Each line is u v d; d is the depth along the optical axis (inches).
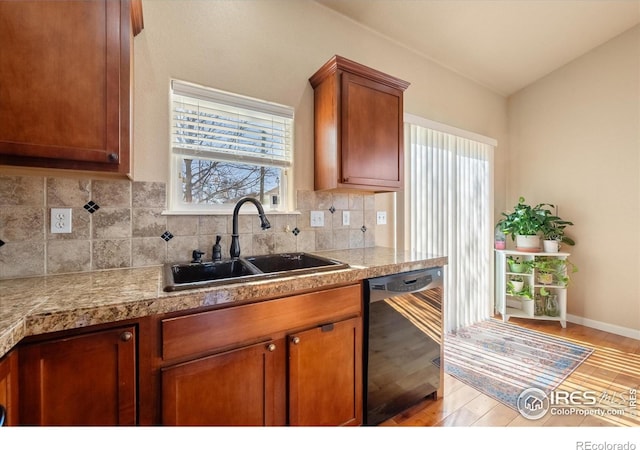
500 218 133.0
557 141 122.5
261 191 72.3
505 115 137.6
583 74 114.5
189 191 63.7
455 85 115.2
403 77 98.4
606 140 109.5
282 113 72.9
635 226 103.6
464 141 116.2
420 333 63.0
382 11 84.0
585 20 96.8
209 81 63.5
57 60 37.6
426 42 98.1
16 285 41.0
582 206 115.8
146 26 57.0
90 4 39.6
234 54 66.6
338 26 83.4
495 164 131.5
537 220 115.5
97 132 40.1
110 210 52.9
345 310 51.4
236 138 67.9
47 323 29.5
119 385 33.2
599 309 111.7
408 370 60.9
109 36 40.9
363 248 86.2
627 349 94.1
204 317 37.9
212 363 38.3
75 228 50.0
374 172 73.9
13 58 35.4
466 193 116.1
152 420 35.0
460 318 112.1
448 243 108.4
